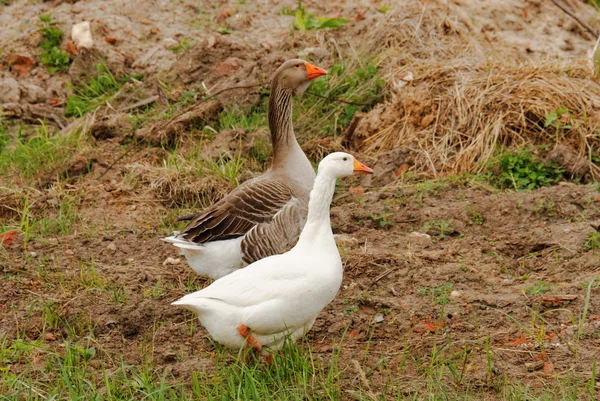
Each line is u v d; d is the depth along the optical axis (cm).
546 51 1959
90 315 1016
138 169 1495
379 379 852
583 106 1500
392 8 1956
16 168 1569
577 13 2238
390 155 1494
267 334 842
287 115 1134
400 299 1041
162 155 1574
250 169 1507
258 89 1730
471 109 1534
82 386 833
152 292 1083
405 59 1733
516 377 842
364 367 862
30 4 2086
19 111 1764
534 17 2112
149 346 960
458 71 1638
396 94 1642
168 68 1864
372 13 1989
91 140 1645
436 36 1831
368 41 1812
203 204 1405
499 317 973
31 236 1272
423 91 1594
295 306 827
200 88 1762
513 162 1425
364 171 880
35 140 1694
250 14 2025
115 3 2059
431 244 1219
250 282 827
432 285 1073
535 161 1427
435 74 1639
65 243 1254
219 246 1018
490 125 1502
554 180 1408
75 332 994
